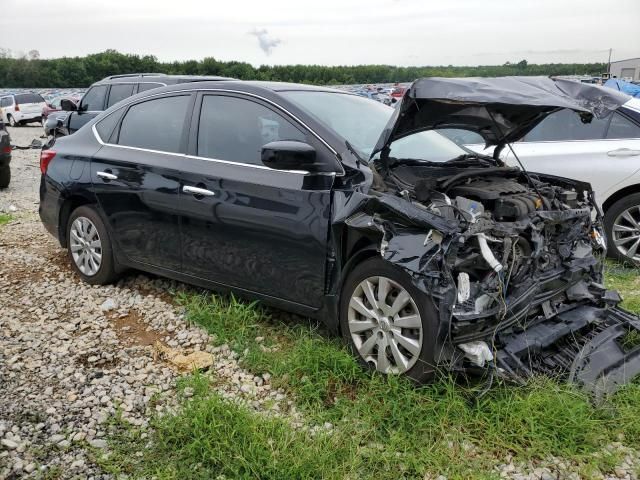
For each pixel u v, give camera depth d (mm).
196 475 2643
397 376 3211
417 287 2996
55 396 3291
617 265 5863
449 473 2656
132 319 4375
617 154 5789
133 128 4750
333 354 3436
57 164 5188
